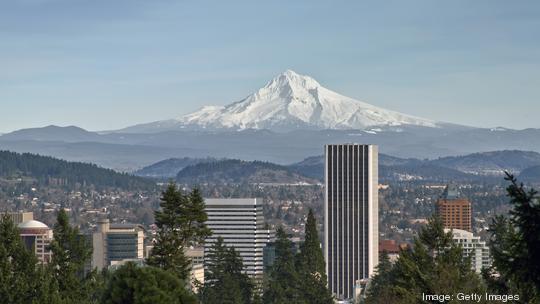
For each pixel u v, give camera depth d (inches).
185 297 6097.4
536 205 3693.4
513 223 3730.3
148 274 5974.4
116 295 5954.7
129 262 6107.3
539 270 3676.2
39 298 7485.2
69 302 7682.1
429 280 7372.1
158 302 5885.8
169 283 6082.7
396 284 7844.5
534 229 3676.2
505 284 4485.7
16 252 7691.9
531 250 3683.6
